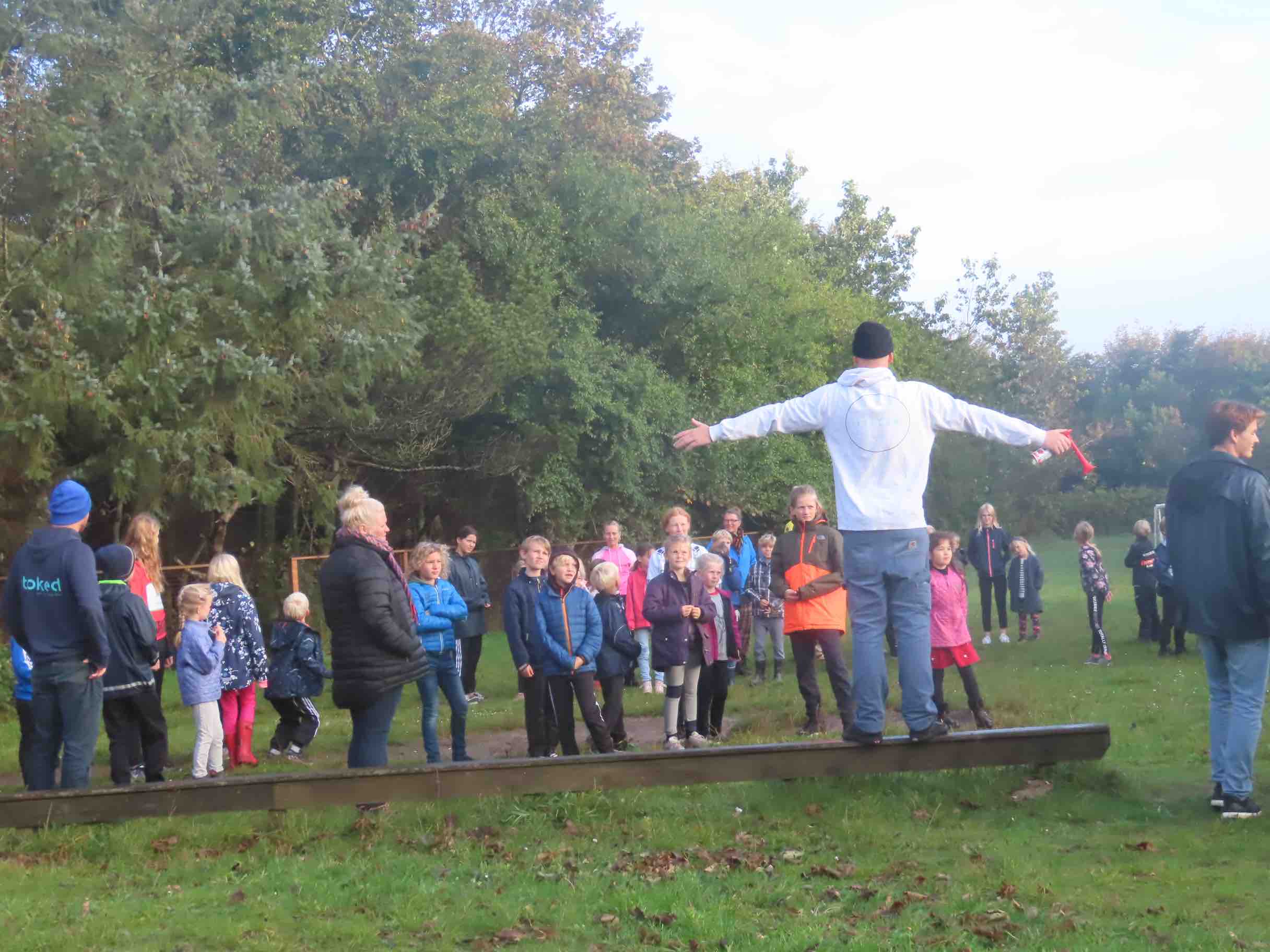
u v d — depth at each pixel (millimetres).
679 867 5879
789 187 58438
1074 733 7281
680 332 31078
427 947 4816
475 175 27312
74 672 7129
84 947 4738
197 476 16578
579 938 4902
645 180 33000
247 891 5555
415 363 21547
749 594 14594
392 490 29156
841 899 5312
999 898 5273
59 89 15477
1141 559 17047
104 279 15477
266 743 11562
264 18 23828
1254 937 4711
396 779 6793
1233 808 6625
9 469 15172
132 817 6695
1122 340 80938
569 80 35219
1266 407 71375
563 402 26297
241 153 20719
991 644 17938
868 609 6855
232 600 10062
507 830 6508
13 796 6613
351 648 6918
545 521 27953
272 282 16875
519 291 25766
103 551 8430
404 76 26500
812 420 6723
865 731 7027
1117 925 4895
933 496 49250
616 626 9555
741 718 11734
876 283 58000
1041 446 6457
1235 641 6578
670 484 29000
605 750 9117
